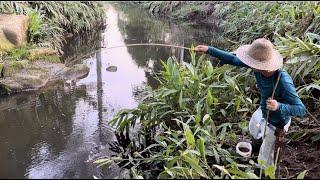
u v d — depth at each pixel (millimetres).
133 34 10102
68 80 6133
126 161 3789
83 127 4547
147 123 4199
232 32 8484
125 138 4258
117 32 10375
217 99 4215
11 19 6785
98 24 11047
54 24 8375
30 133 4414
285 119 3229
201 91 4352
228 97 4371
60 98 5449
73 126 4574
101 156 3893
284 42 4762
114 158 3740
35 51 6445
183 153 3279
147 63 7250
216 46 8219
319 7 5523
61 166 3701
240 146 3742
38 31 7211
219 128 4031
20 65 5938
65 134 4375
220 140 3887
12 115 4922
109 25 11453
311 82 4609
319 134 3848
